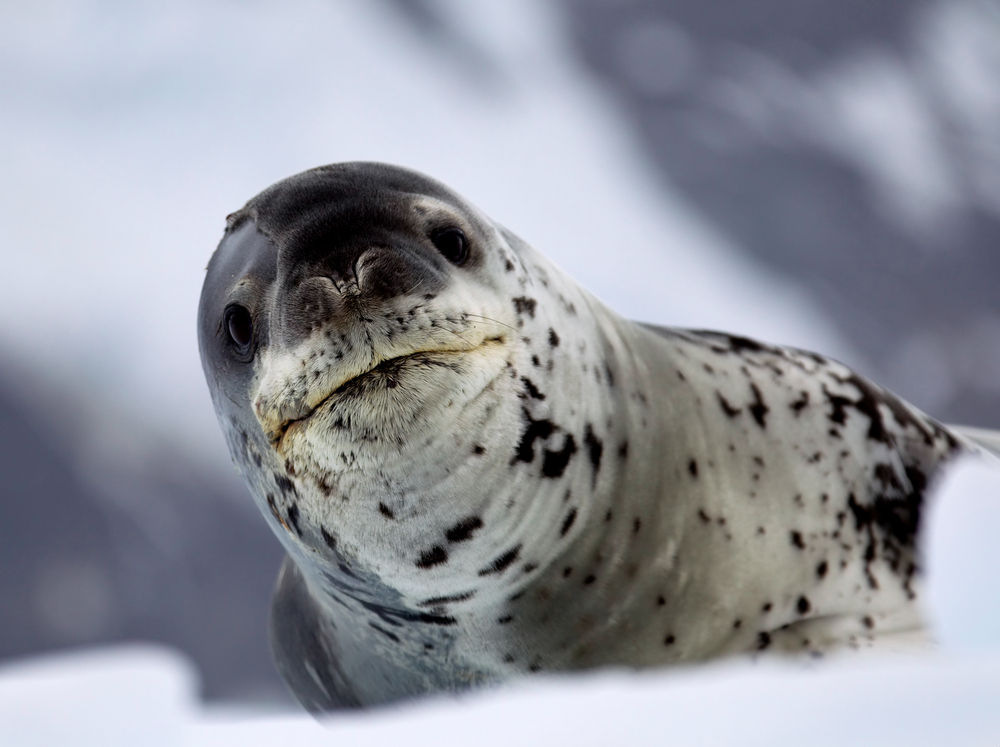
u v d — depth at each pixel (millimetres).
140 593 90000
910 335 130375
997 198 145250
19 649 85812
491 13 159625
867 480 13039
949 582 12742
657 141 148750
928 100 156750
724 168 144875
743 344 13750
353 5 153750
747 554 12000
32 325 109625
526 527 10430
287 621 14914
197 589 91938
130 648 87188
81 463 97375
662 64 155875
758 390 13055
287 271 9898
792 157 146250
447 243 10148
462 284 9836
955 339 129500
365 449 9227
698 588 11734
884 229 139375
